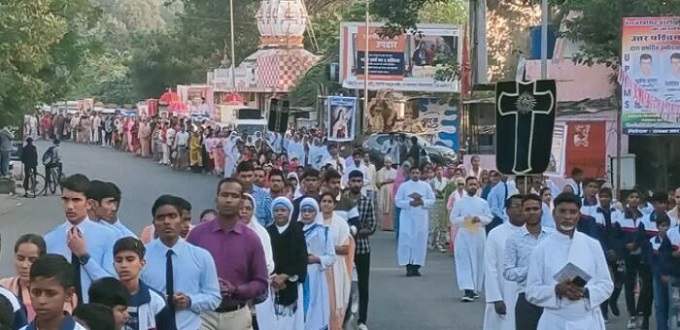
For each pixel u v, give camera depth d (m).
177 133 47.88
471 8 34.53
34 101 27.72
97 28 45.47
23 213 29.44
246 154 31.03
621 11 25.62
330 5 78.31
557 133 22.22
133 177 43.53
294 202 13.12
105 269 8.06
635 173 25.39
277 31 67.50
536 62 30.25
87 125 67.94
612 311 15.98
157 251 8.30
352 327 14.75
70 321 6.17
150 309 7.59
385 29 31.14
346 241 12.97
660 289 13.61
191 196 35.66
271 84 65.88
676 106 22.70
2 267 18.36
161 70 82.00
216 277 8.47
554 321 9.26
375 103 45.03
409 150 36.69
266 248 10.62
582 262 9.17
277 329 11.38
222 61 79.62
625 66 22.84
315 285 12.44
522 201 10.86
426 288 19.06
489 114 36.00
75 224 8.28
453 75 41.91
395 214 25.45
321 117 51.28
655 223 14.55
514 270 10.36
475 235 17.81
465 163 31.42
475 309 16.70
